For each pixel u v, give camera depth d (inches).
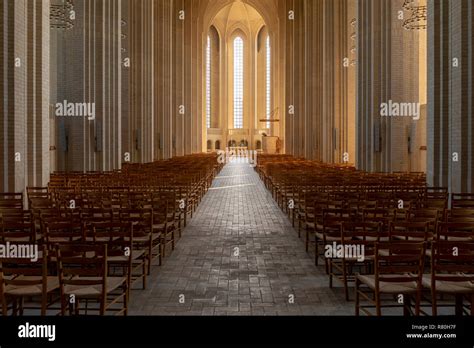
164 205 481.1
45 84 679.7
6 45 570.6
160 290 350.3
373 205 466.6
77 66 1007.6
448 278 254.2
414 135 983.6
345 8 1389.0
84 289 267.7
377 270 258.5
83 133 1010.1
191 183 773.9
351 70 1373.0
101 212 413.1
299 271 407.5
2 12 566.6
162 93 1819.6
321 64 1728.6
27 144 656.4
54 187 613.3
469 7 571.5
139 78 1424.7
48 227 331.9
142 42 1438.2
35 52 660.7
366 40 1055.0
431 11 665.6
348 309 309.1
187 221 681.0
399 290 261.1
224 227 631.2
